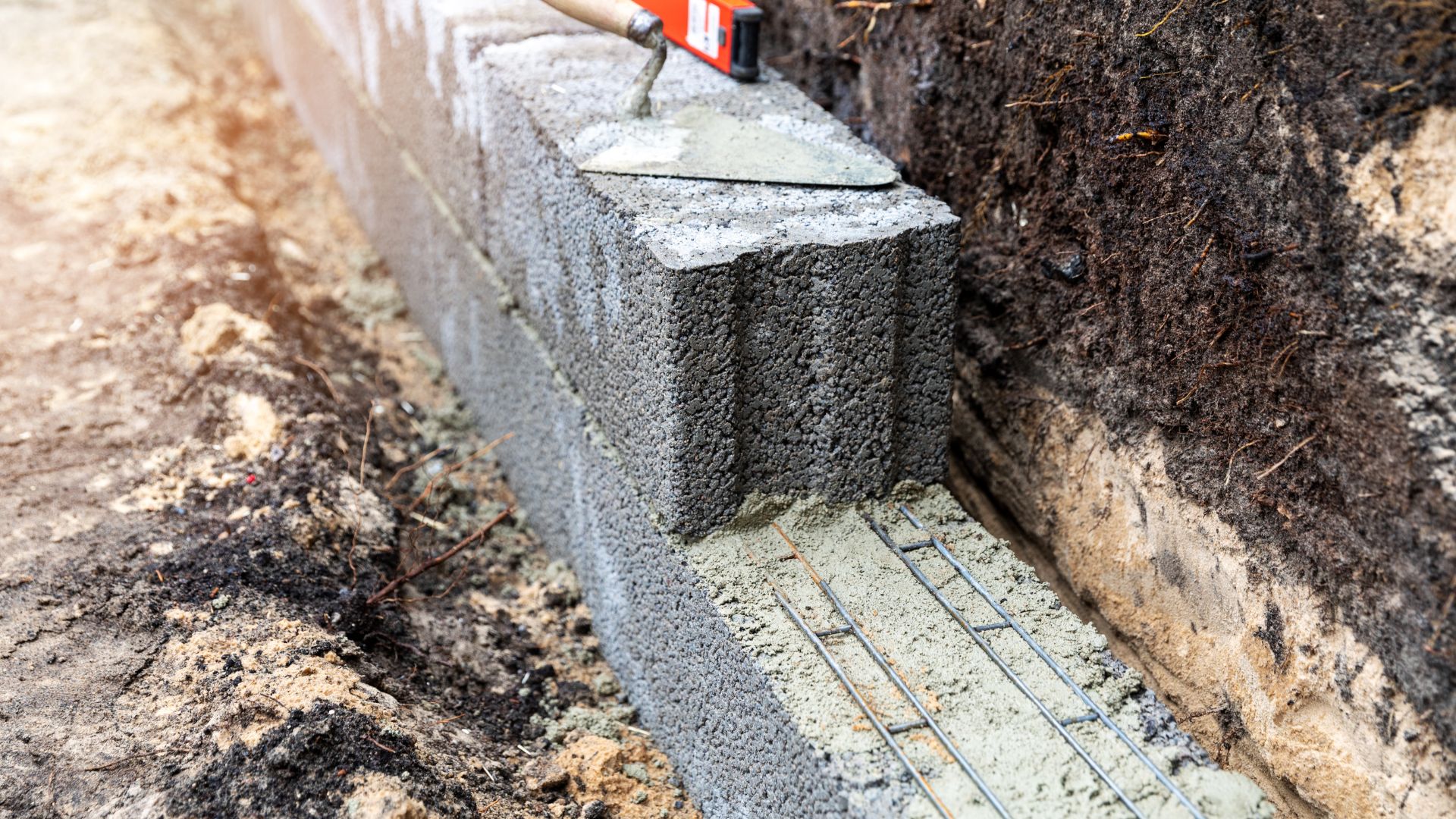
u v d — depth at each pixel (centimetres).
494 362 323
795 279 207
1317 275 181
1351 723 188
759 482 224
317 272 428
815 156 238
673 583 223
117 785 196
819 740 180
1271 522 199
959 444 285
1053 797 170
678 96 265
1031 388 257
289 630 231
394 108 372
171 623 232
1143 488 228
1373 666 182
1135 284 223
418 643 257
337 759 201
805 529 225
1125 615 238
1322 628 191
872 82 303
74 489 275
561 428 274
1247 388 200
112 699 213
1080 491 246
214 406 301
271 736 202
